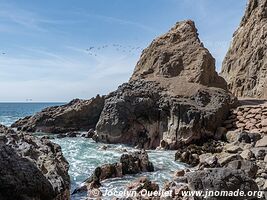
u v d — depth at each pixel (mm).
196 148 20359
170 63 31719
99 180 14008
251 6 49844
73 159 18562
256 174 13367
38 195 9016
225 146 20031
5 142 11664
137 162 15797
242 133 20594
